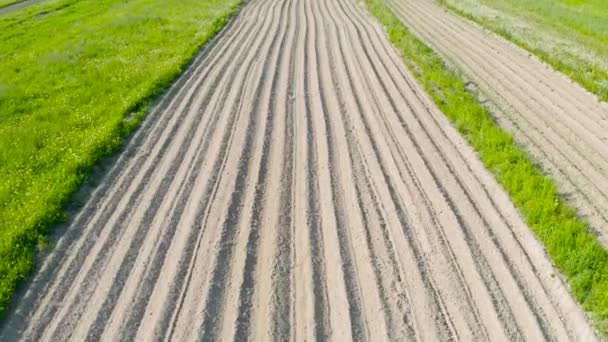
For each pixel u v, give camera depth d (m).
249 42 23.12
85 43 24.02
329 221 10.00
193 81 18.05
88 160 12.22
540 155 12.30
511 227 9.55
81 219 10.34
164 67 19.19
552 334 7.31
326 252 9.16
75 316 7.95
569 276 8.20
